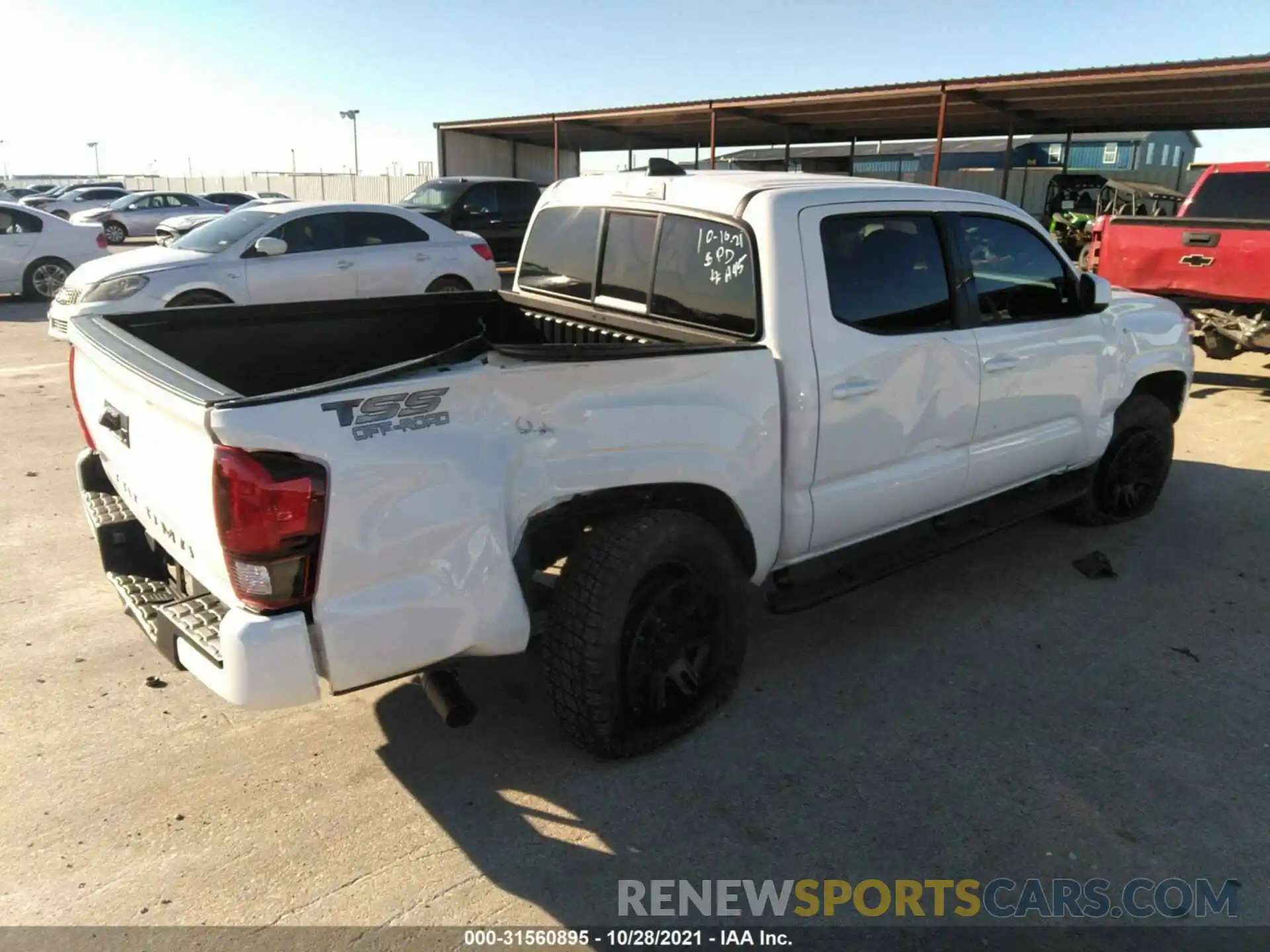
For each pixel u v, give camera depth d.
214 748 3.21
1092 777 3.13
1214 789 3.08
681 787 3.05
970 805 2.98
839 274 3.52
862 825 2.88
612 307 4.07
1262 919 2.54
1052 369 4.47
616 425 2.86
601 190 4.13
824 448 3.49
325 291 10.16
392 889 2.59
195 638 2.51
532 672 3.73
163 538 2.80
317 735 3.30
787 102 16.98
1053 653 3.98
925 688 3.68
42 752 3.15
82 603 4.22
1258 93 14.62
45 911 2.48
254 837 2.78
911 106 17.17
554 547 3.16
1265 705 3.59
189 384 2.43
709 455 3.09
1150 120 19.08
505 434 2.64
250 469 2.21
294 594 2.33
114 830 2.79
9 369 9.13
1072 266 4.60
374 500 2.37
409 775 3.09
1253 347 8.18
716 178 3.76
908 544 4.07
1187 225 8.40
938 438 3.96
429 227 11.09
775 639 4.07
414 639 2.51
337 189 40.94
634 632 3.01
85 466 3.47
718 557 3.18
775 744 3.29
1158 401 5.32
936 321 3.89
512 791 3.02
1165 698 3.63
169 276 9.22
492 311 4.54
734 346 3.16
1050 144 35.47
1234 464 6.68
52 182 67.88
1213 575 4.79
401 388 2.40
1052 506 4.67
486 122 22.09
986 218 4.14
